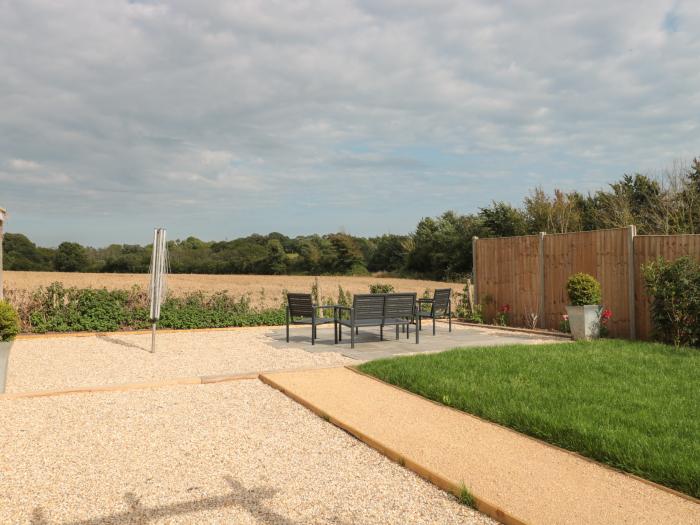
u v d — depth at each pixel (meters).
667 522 3.12
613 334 10.60
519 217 32.75
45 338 11.27
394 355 8.76
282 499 3.61
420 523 3.27
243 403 6.07
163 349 9.77
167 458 4.39
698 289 8.89
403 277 45.00
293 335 11.66
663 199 23.28
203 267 52.47
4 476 4.02
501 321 13.13
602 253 10.81
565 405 5.27
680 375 6.59
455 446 4.45
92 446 4.68
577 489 3.59
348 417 5.30
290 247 58.12
